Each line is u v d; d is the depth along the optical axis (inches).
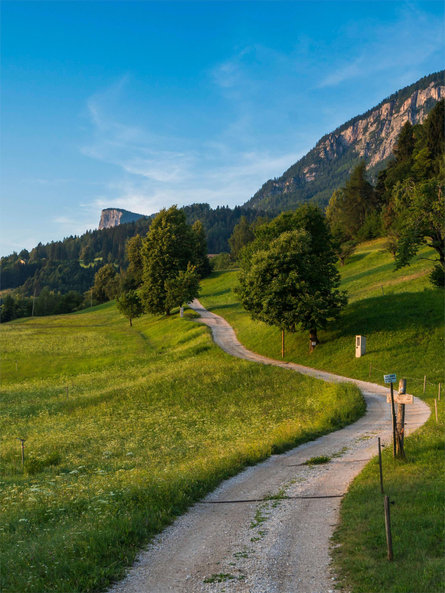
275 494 679.7
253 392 1835.6
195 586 405.1
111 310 6387.8
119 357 3043.8
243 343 2977.4
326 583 393.4
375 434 1085.8
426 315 2249.0
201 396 1855.3
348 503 588.4
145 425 1519.4
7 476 1016.9
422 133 5128.0
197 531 542.3
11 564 439.5
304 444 1049.5
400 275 3348.9
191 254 4598.9
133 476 811.4
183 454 1095.6
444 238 2277.3
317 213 2605.8
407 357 1967.3
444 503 538.3
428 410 1310.3
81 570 429.1
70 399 2057.1
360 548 447.5
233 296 5017.2
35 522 602.5
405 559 412.8
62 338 4079.7
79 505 659.4
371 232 5354.3
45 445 1295.5
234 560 454.9
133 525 538.0
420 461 759.1
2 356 3390.7
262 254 2322.8
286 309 2309.3
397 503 561.3
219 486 743.7
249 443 1083.9
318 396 1642.5
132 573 437.4
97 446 1268.5
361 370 1978.3
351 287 3476.9
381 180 5802.2
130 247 6692.9
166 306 4256.9
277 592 384.8
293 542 489.7
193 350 2790.4
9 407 2007.9
